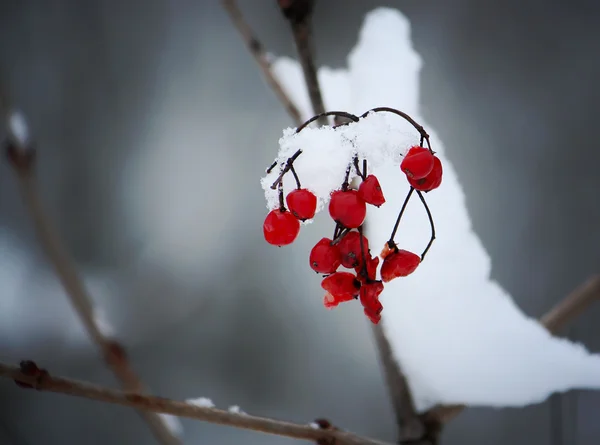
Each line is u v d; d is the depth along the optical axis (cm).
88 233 122
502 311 43
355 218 39
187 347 109
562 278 107
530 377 42
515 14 122
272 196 40
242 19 50
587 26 120
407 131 40
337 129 39
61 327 105
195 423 100
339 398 105
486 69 120
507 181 113
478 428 99
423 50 120
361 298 39
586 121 115
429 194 45
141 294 115
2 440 73
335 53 118
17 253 114
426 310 44
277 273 114
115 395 40
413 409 43
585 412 93
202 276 116
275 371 108
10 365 40
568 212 110
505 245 110
